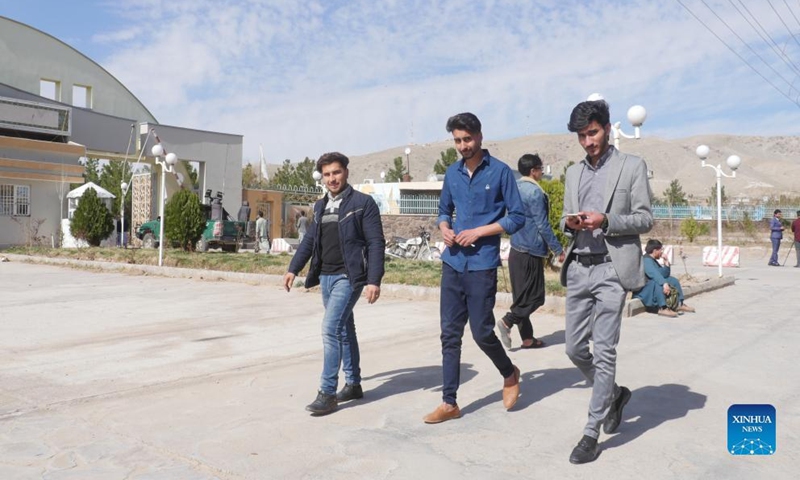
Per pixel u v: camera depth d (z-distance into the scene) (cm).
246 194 3541
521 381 522
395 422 419
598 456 357
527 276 648
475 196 422
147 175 3042
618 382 513
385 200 3572
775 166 18325
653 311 870
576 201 380
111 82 3431
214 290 1172
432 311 915
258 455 359
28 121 2525
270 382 521
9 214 2455
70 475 330
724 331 735
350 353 469
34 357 612
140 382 520
